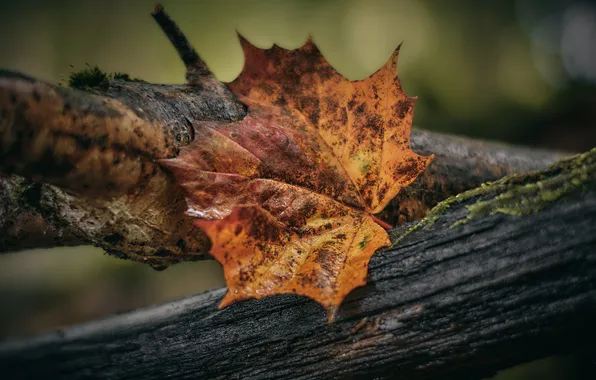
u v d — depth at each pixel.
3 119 0.39
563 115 1.60
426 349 0.42
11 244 0.49
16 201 0.47
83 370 0.47
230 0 1.96
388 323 0.42
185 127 0.44
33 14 2.12
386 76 0.44
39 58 2.12
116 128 0.42
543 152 0.62
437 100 1.80
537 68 1.95
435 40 1.88
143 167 0.43
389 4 1.92
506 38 1.96
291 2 1.96
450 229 0.42
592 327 0.41
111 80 0.45
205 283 1.41
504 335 0.41
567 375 0.85
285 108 0.45
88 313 1.33
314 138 0.44
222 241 0.42
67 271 1.50
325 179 0.44
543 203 0.41
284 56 0.44
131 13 2.06
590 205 0.41
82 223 0.45
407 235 0.43
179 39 0.46
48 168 0.41
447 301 0.42
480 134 1.68
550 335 0.41
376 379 0.43
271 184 0.43
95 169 0.42
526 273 0.41
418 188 0.52
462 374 0.43
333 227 0.43
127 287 1.41
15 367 0.48
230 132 0.44
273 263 0.42
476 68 1.87
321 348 0.43
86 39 2.10
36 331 1.29
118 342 0.47
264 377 0.44
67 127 0.41
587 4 2.25
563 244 0.41
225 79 1.91
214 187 0.43
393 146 0.44
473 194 0.43
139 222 0.44
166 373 0.46
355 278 0.42
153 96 0.44
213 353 0.45
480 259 0.42
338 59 1.92
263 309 0.44
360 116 0.44
